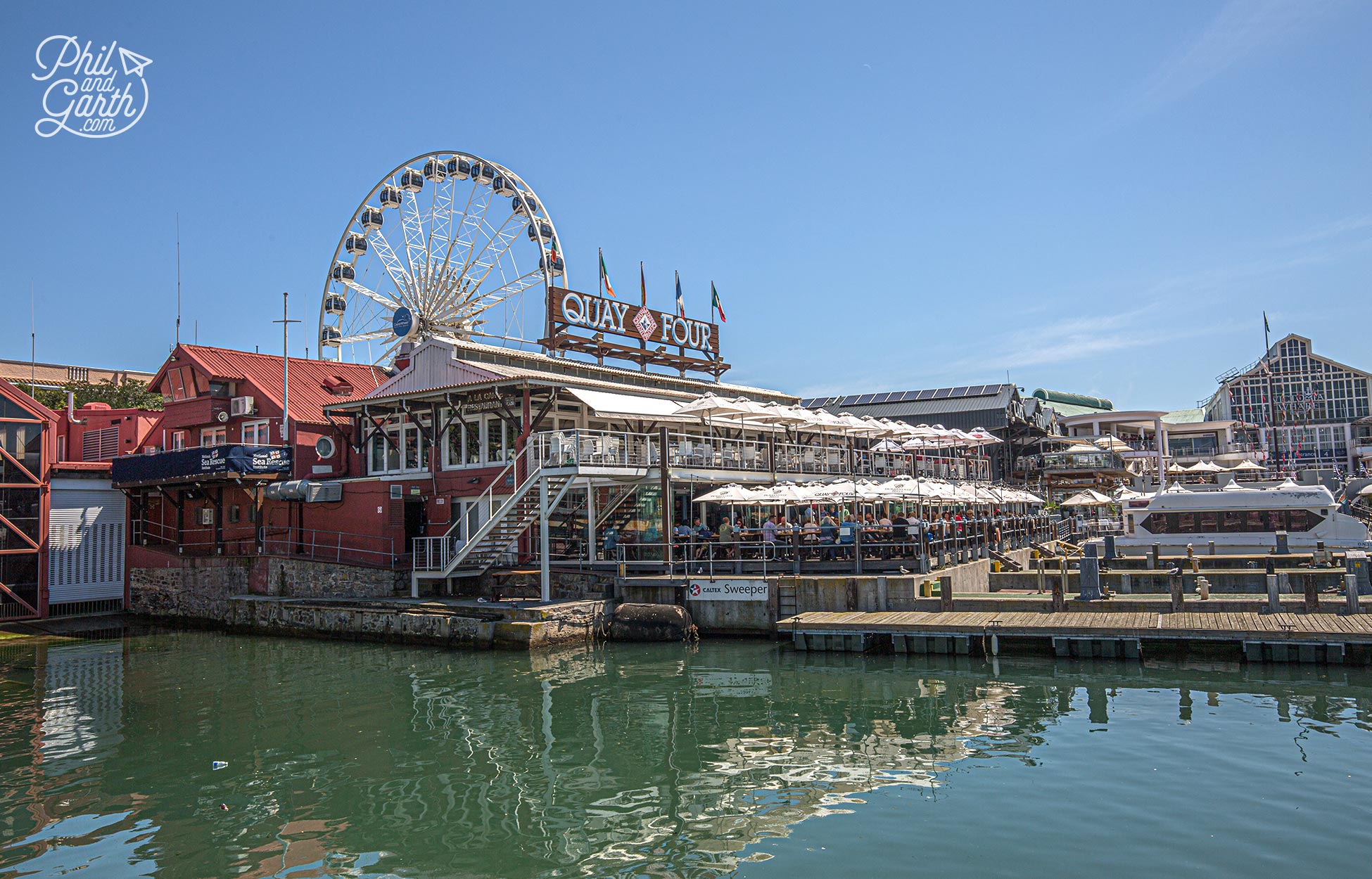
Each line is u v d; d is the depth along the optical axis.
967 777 15.19
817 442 48.25
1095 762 15.76
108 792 15.68
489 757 17.16
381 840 13.31
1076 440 78.06
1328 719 17.97
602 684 23.25
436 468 38.38
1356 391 110.06
